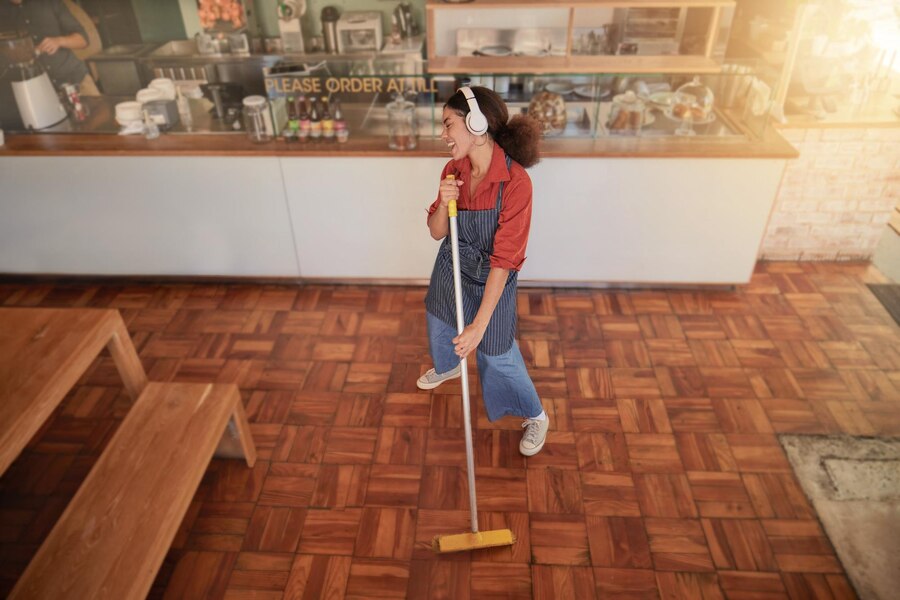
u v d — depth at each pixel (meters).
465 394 1.91
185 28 3.63
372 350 2.83
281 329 2.96
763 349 2.80
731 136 2.81
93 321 1.91
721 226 2.91
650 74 2.72
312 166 2.85
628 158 2.74
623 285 3.17
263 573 1.97
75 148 2.88
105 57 3.43
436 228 2.03
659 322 2.96
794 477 2.24
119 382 2.67
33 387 1.68
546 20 3.74
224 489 2.22
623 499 2.18
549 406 2.54
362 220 2.99
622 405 2.54
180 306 3.12
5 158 2.89
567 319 2.98
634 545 2.04
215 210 3.01
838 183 3.14
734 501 2.17
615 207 2.88
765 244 3.35
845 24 3.02
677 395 2.58
